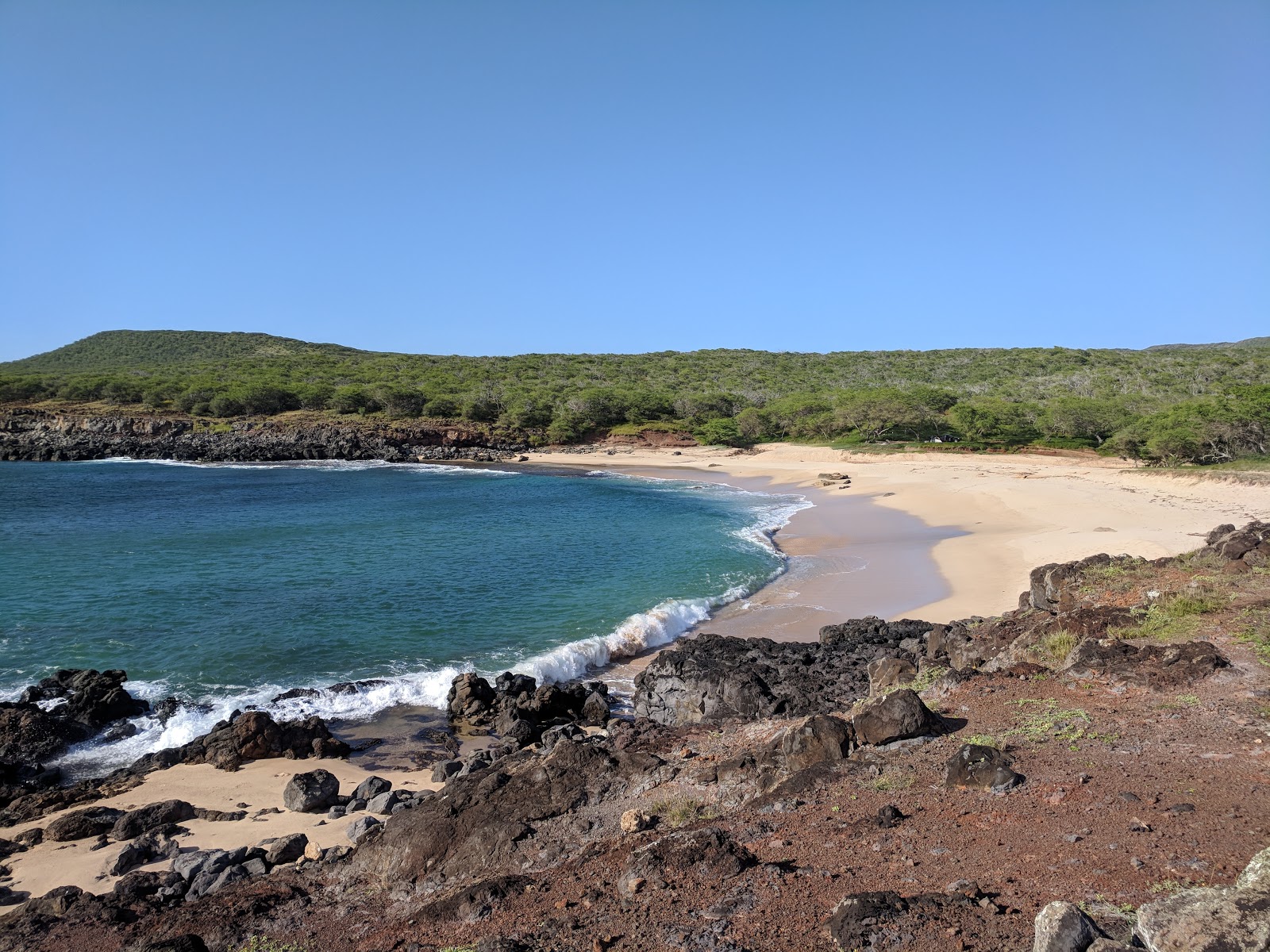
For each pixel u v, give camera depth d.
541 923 6.23
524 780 9.34
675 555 32.41
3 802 12.57
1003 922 5.11
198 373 148.88
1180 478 45.47
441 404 111.69
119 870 10.05
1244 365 119.62
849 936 5.15
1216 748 7.61
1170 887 5.23
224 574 28.56
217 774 13.50
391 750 14.70
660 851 6.79
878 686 13.12
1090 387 110.44
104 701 15.90
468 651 20.19
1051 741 8.42
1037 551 28.91
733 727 11.69
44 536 36.78
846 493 53.81
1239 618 11.83
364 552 33.09
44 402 109.56
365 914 7.46
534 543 35.25
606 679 18.84
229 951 7.08
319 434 95.44
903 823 6.94
